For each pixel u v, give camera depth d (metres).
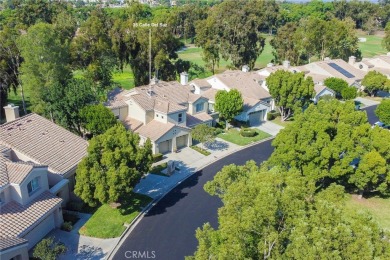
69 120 48.19
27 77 53.62
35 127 38.31
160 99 52.12
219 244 19.25
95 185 31.38
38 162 33.59
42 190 31.44
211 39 90.00
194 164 45.88
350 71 83.25
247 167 26.70
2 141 33.94
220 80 65.44
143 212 34.91
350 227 16.55
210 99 61.53
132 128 49.00
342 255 15.68
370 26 173.62
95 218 33.22
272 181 19.92
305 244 15.53
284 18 177.62
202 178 42.28
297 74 59.66
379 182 36.94
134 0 135.25
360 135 36.50
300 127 37.75
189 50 131.38
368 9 179.12
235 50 90.38
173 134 48.25
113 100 52.66
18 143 34.59
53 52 53.41
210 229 21.33
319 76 78.88
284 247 18.02
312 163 36.75
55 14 107.81
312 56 111.81
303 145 36.41
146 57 74.44
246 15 97.69
